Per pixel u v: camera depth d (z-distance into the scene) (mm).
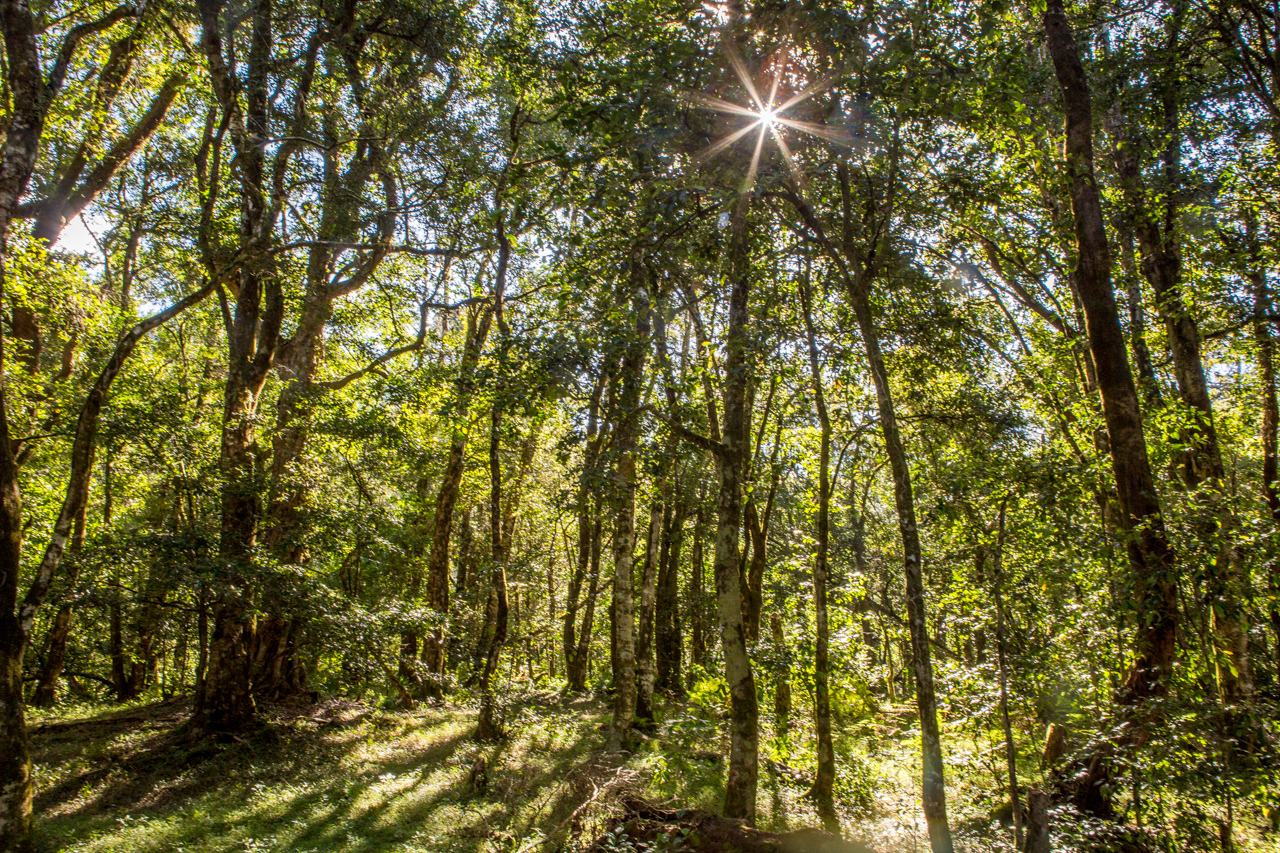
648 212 8359
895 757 14086
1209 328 14359
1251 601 8445
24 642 9102
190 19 15398
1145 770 7676
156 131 20281
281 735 14711
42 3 15719
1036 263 15398
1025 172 12453
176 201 18641
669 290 10750
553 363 9109
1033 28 13508
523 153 16688
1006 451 11125
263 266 14930
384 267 19750
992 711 9812
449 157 15227
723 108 8141
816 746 13234
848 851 7715
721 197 8562
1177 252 14078
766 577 19125
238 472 14297
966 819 10078
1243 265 12148
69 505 9969
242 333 15383
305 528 15469
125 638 22797
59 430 13938
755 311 11680
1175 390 15117
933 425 12727
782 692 13688
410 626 15367
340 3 16172
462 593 20594
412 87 15992
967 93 8805
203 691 14906
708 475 18328
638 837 8086
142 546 12891
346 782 12000
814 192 10438
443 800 11000
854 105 8281
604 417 9539
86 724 15383
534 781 11844
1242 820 9180
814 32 7902
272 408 19531
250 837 9367
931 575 11695
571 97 8469
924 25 8273
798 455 14922
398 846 8953
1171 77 13578
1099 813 8852
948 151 10109
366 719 17203
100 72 17906
